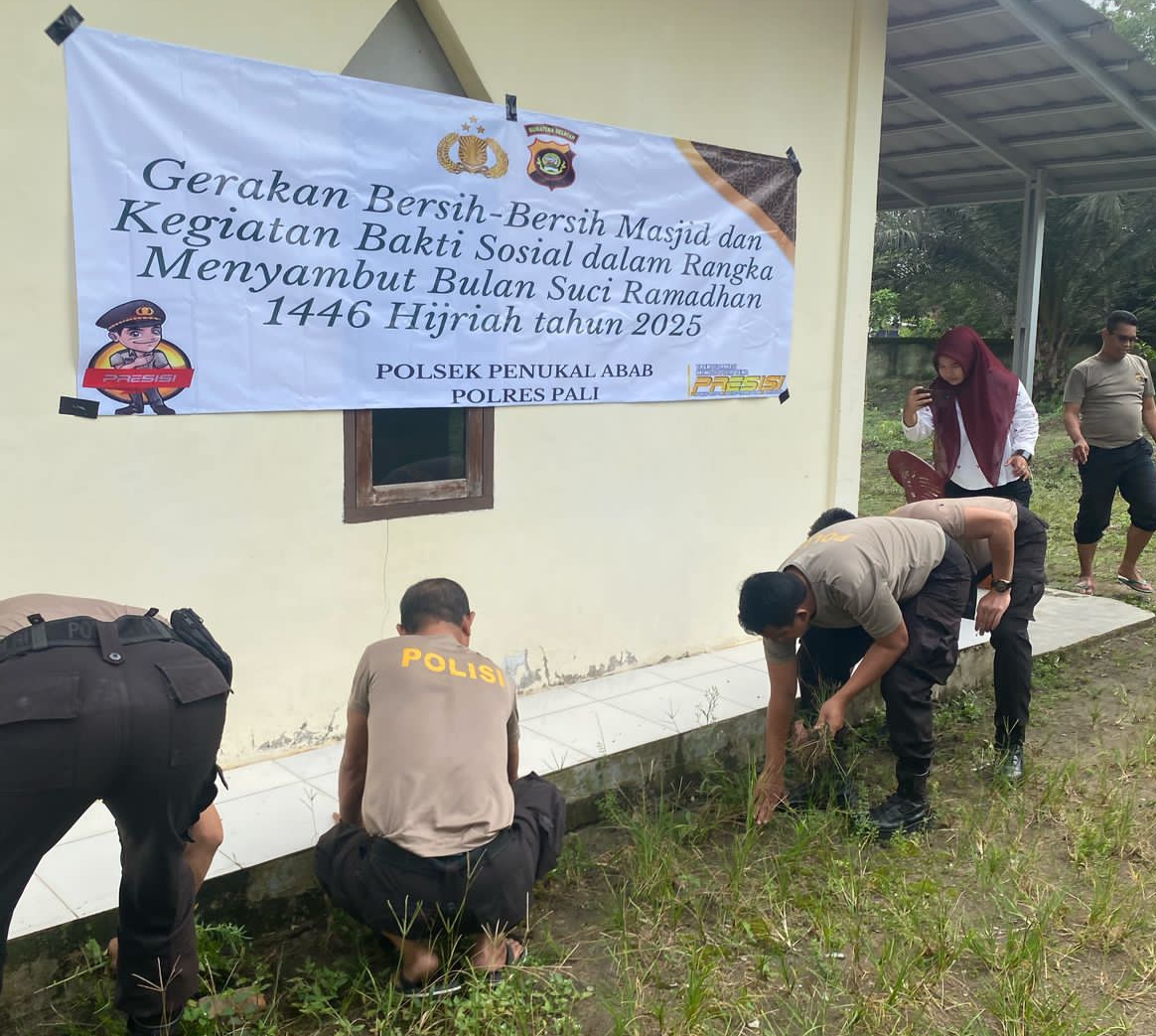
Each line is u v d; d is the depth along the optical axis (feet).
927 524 12.34
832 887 10.80
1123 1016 8.96
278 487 12.03
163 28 10.53
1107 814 12.25
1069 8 18.51
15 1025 8.44
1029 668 13.88
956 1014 9.04
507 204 13.42
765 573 11.17
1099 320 57.11
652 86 14.85
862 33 17.56
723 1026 8.84
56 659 6.77
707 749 13.65
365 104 12.00
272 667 12.28
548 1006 8.77
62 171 10.12
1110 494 22.11
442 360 13.15
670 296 15.58
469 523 13.82
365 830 8.94
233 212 11.18
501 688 9.36
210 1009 8.43
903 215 58.08
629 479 15.61
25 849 6.69
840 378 18.39
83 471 10.64
